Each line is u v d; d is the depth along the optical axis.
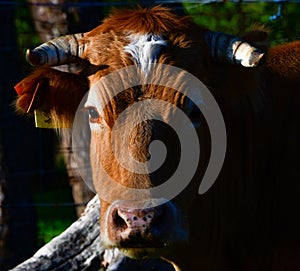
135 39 9.46
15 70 18.50
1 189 18.41
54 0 17.78
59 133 10.79
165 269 12.18
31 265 12.41
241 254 10.32
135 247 8.64
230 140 10.06
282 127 10.23
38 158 19.69
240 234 10.30
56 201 19.88
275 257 10.15
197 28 9.67
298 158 10.12
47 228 18.94
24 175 18.77
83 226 12.66
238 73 9.62
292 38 14.35
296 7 17.22
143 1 17.97
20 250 18.38
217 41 9.55
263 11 17.33
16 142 18.69
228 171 10.13
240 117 10.12
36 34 18.64
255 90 9.94
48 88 10.07
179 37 9.47
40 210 19.50
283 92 10.34
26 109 10.16
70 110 10.15
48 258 12.47
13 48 17.88
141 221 8.51
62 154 19.22
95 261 12.42
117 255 12.20
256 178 10.23
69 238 12.60
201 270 10.29
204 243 10.15
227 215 10.23
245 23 17.31
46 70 9.84
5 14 18.61
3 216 18.39
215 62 9.59
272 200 10.18
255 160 10.21
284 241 10.09
